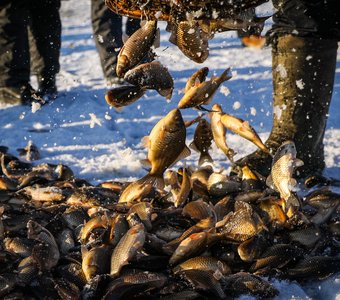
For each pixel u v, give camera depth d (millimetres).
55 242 3027
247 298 2850
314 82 4230
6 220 3230
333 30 4102
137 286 2750
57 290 2781
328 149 4930
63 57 9320
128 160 4727
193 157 4719
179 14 2826
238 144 5016
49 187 3533
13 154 4992
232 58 8633
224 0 2775
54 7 6949
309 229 3217
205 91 2930
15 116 6152
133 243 2846
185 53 2879
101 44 7379
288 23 4176
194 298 2770
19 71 6703
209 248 3047
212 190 3488
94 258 2877
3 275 2816
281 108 4289
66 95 6922
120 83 7367
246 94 6605
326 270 3012
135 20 7188
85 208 3377
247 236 3033
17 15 6625
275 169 3207
